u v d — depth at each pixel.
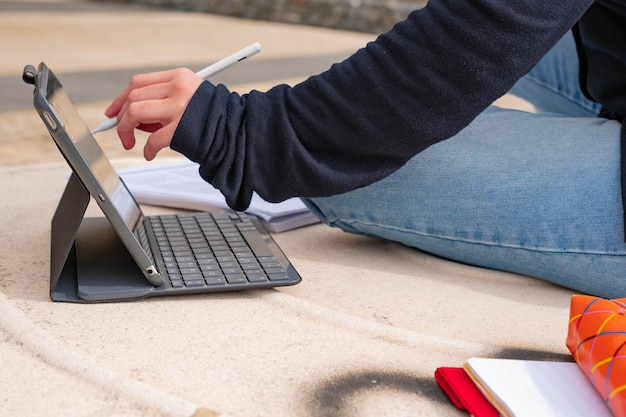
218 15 7.00
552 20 1.16
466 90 1.18
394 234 1.48
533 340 1.20
